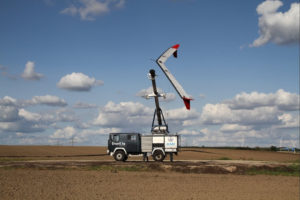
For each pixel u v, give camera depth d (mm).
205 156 61344
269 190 22891
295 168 34688
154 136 38625
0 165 33781
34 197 18391
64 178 26062
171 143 38312
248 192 21844
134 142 38531
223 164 35812
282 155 70438
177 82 40906
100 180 25391
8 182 23375
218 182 26031
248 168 34156
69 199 18109
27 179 25078
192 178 28047
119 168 32875
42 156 54656
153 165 33719
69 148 82375
